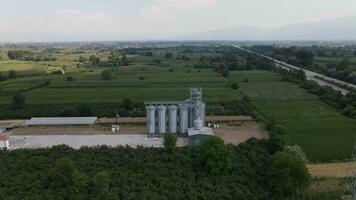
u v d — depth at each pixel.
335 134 111.38
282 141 90.88
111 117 136.38
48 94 181.88
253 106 152.00
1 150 91.62
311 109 147.00
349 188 72.25
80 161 82.06
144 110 143.62
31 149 92.31
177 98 168.00
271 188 72.00
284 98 169.25
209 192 68.88
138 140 105.94
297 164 71.19
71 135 112.31
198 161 80.06
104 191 66.94
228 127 120.38
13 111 143.12
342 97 153.00
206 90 190.12
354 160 89.12
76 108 141.12
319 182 76.44
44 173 75.88
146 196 66.56
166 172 77.00
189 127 110.25
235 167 79.00
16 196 66.94
